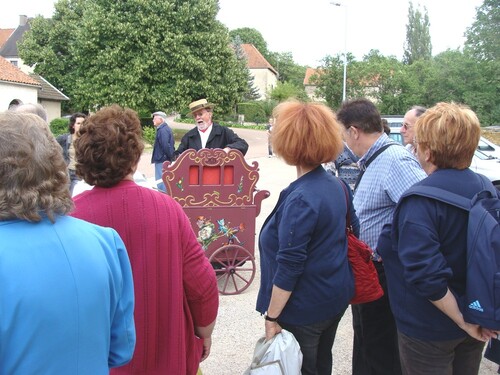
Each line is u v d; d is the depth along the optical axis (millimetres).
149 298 1710
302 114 2160
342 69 30297
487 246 1758
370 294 2416
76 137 1781
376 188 2674
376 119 2699
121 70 28656
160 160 10031
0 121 1219
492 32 32281
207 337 2020
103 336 1260
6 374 1098
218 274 4867
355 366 3023
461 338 1965
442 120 1986
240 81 32156
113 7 28578
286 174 14664
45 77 39000
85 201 1730
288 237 2086
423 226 1854
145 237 1712
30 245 1159
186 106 29109
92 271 1235
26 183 1182
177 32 28906
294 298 2189
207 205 4613
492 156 9641
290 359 2076
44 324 1118
